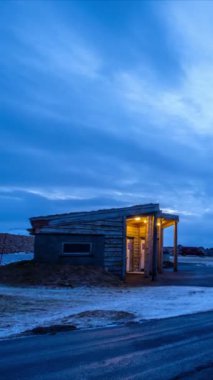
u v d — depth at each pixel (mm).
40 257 21562
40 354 7355
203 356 7156
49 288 18172
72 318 11086
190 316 11711
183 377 5957
